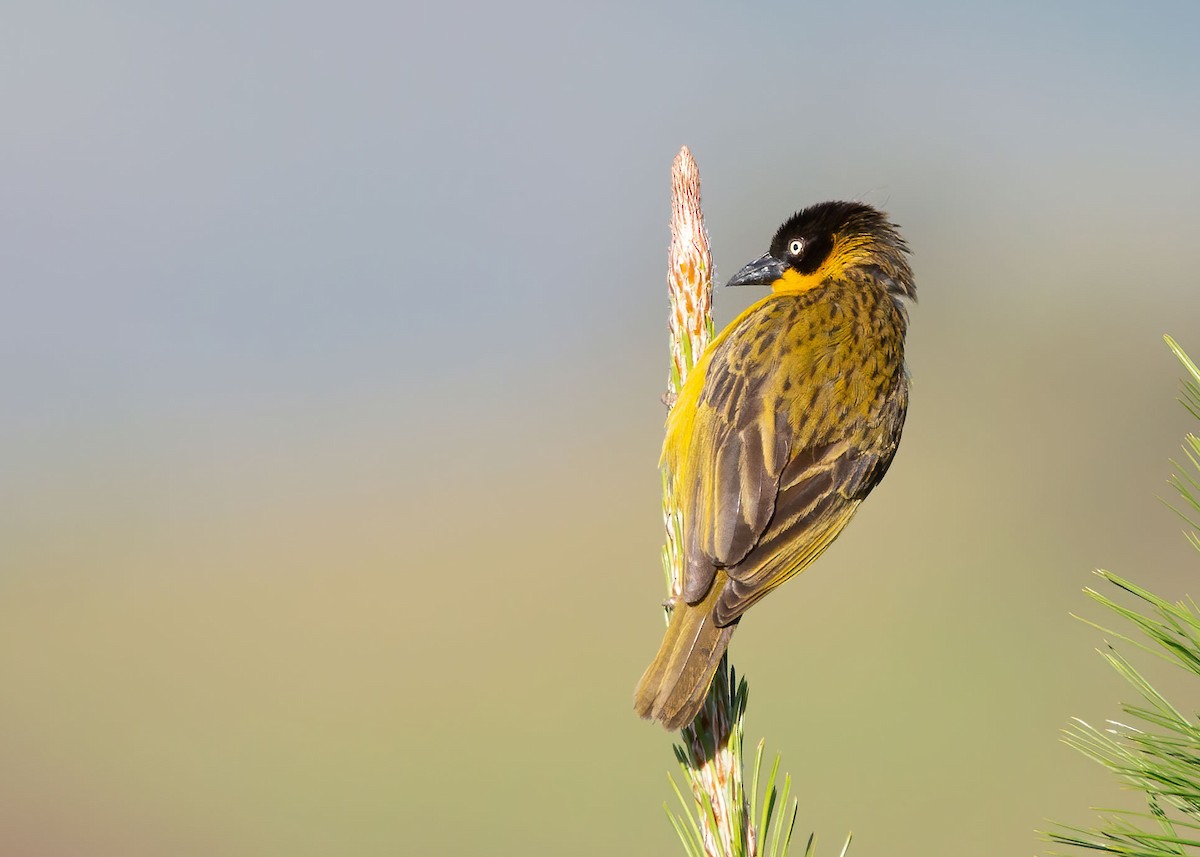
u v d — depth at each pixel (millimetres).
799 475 5539
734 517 5328
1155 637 2854
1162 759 2877
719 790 4191
